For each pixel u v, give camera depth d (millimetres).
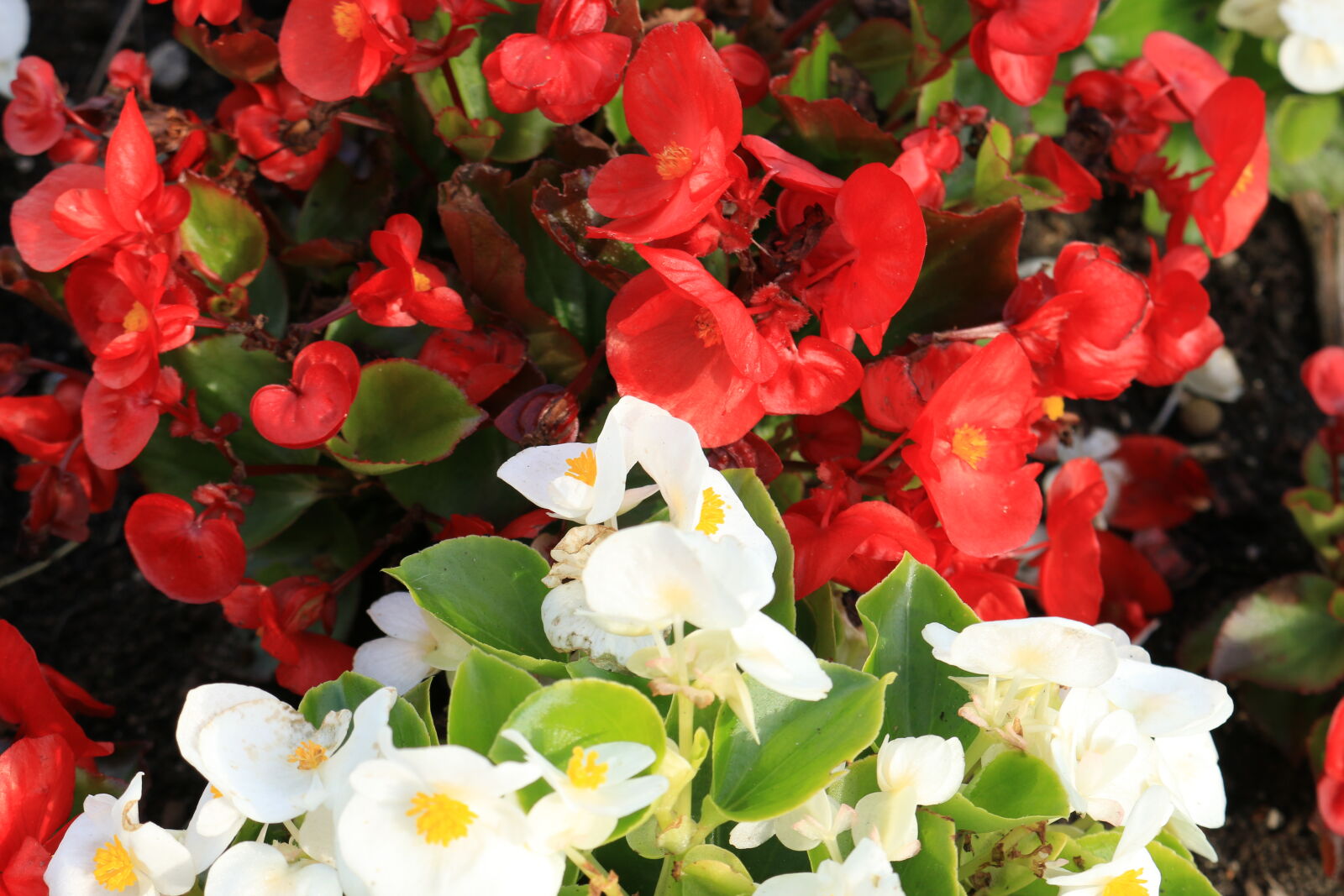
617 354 521
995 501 523
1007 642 472
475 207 547
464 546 504
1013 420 523
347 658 551
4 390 574
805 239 521
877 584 509
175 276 545
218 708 474
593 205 519
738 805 477
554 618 481
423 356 556
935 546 545
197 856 471
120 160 515
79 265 548
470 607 501
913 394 531
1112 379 549
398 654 515
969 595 554
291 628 545
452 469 574
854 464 542
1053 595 559
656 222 508
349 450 550
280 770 472
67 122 574
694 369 521
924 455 513
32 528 568
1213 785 493
